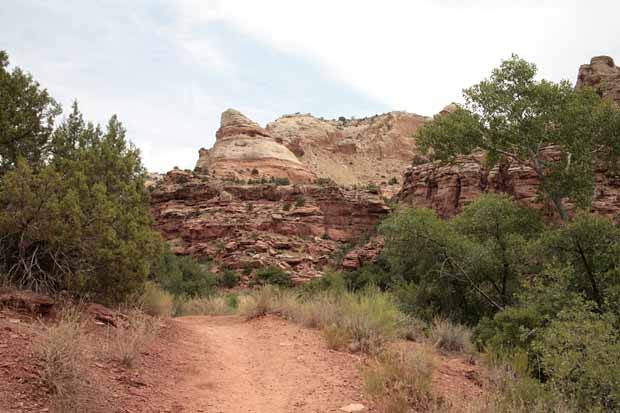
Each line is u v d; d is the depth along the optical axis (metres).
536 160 22.97
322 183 84.81
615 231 13.27
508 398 6.14
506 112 22.98
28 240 9.09
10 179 8.80
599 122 21.69
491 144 24.08
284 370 7.80
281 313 13.68
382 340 9.31
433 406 5.69
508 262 17.30
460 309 18.25
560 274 12.06
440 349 10.67
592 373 6.18
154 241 11.63
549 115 22.22
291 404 6.11
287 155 118.00
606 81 41.44
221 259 59.69
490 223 18.56
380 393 6.01
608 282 12.63
